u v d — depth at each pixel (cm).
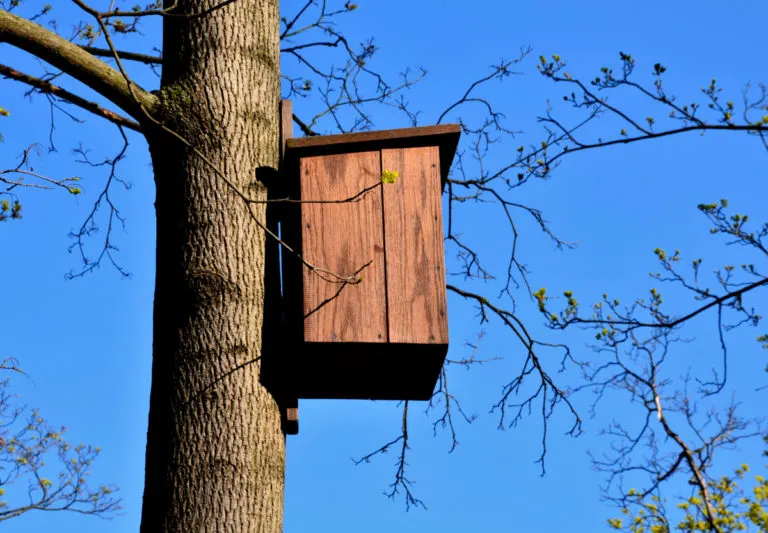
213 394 388
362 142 504
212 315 402
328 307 469
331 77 688
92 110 429
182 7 454
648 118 414
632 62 414
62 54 408
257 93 450
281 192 446
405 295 476
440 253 486
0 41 403
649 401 369
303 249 483
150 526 370
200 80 440
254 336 405
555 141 477
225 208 420
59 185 478
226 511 368
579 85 412
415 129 507
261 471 383
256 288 415
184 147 428
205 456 377
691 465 347
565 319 409
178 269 412
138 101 395
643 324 390
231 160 429
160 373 399
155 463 381
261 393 397
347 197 495
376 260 482
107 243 568
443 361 482
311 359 475
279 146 493
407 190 498
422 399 521
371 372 493
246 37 456
